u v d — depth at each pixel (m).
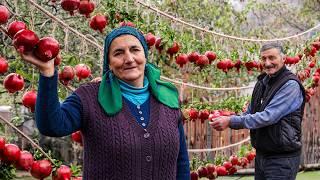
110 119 2.41
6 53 3.64
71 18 4.14
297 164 4.39
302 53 6.18
